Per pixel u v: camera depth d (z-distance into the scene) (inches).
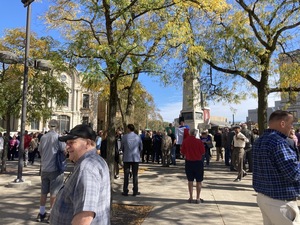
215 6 353.4
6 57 386.0
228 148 622.2
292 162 126.7
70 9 350.3
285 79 449.1
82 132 97.6
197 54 361.1
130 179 446.6
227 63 457.7
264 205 134.0
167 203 299.1
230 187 391.5
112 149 264.7
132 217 249.9
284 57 497.4
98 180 88.4
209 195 340.8
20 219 242.5
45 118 553.0
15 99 514.6
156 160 711.7
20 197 323.6
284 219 129.0
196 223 235.6
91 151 97.0
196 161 303.0
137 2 257.0
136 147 335.6
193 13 417.7
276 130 138.6
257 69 435.5
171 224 231.9
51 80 526.6
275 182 130.3
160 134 700.0
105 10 254.1
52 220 93.0
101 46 228.2
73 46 244.5
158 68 252.7
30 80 507.5
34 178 459.2
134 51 243.3
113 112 268.2
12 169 580.1
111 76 264.4
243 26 441.4
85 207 83.1
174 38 267.6
